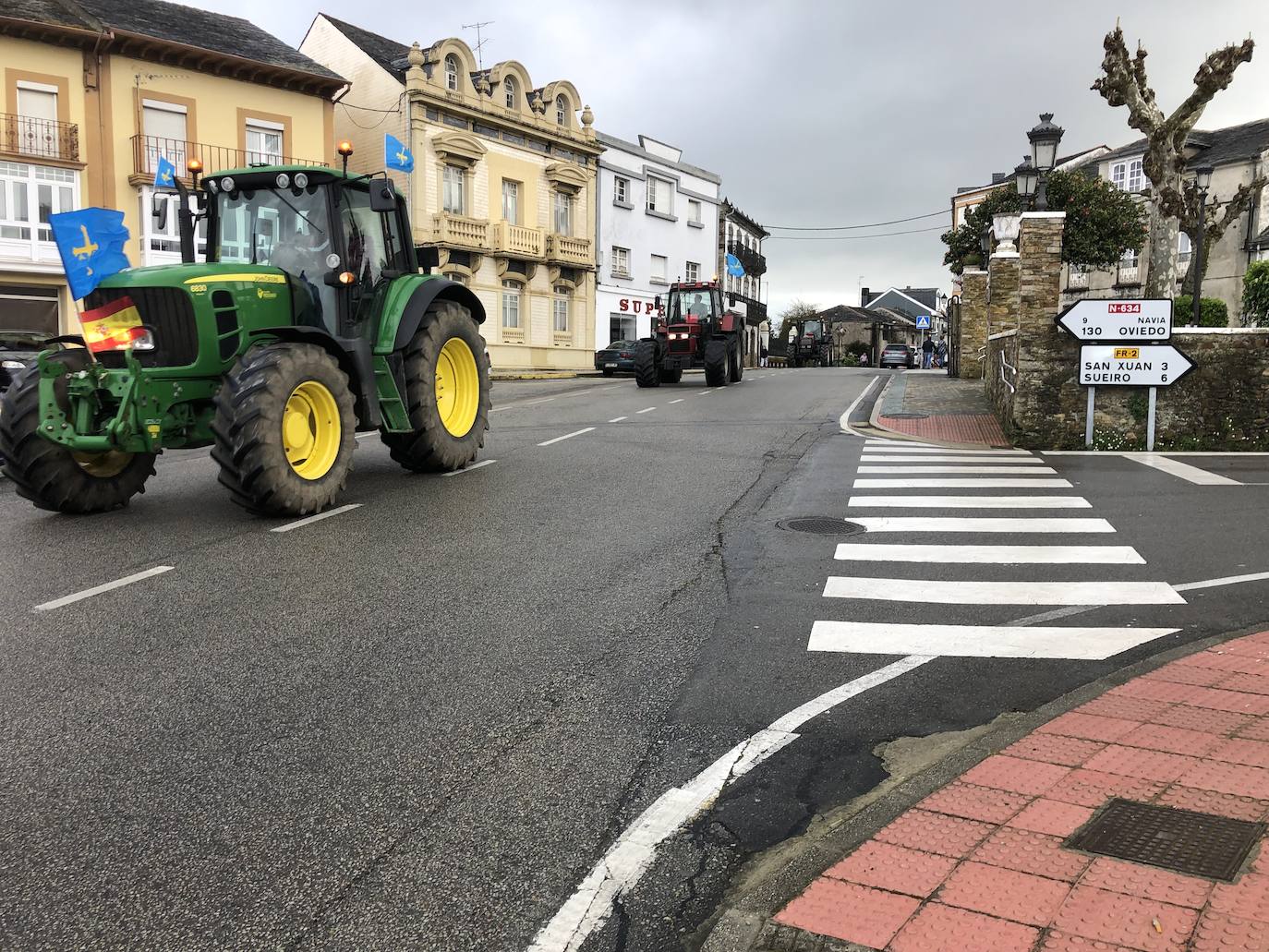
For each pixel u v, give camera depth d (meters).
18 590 6.02
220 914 2.74
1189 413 13.02
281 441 7.80
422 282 9.96
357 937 2.63
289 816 3.28
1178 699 4.05
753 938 2.54
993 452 12.77
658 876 2.90
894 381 26.05
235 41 28.94
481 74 35.84
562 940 2.61
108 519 8.19
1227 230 37.97
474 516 8.27
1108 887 2.63
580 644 5.05
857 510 8.65
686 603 5.80
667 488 9.71
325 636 5.15
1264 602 5.61
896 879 2.74
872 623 5.39
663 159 46.72
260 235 9.10
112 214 8.93
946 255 41.72
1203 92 18.53
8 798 3.42
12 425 7.88
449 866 2.97
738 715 4.14
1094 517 8.23
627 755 3.74
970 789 3.28
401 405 9.55
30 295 25.14
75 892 2.85
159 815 3.29
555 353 40.12
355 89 34.56
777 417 17.00
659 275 47.38
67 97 25.02
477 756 3.74
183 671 4.64
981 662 4.76
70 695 4.35
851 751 3.78
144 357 7.77
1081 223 35.81
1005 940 2.43
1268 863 2.71
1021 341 13.30
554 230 39.78
